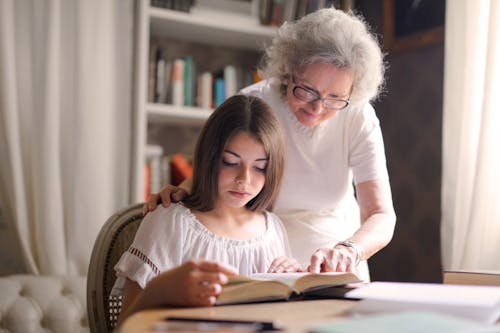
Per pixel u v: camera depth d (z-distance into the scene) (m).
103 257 1.44
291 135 1.67
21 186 2.29
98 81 2.45
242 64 3.17
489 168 2.02
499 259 2.00
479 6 2.10
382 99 2.97
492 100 2.01
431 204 2.65
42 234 2.31
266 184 1.39
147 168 2.69
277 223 1.52
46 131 2.34
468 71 2.12
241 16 2.87
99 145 2.44
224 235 1.36
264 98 1.69
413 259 2.75
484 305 0.89
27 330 2.00
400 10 2.85
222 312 0.92
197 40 3.01
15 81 2.32
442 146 2.45
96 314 1.42
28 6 2.38
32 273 2.29
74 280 2.18
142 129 2.56
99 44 2.46
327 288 1.12
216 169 1.31
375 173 1.64
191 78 2.79
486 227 2.02
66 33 2.45
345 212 1.79
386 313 0.88
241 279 1.00
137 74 2.57
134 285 1.22
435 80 2.65
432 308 0.89
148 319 0.85
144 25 2.56
